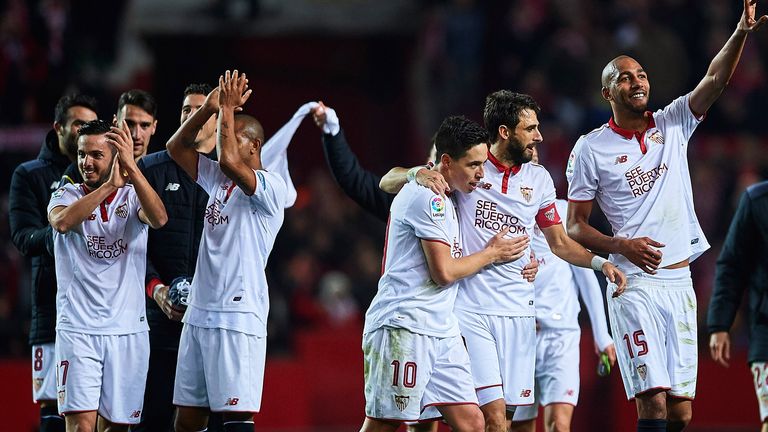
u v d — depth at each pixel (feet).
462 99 200.85
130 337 84.64
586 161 83.97
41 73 171.53
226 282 80.64
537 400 98.02
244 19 208.13
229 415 80.79
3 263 150.00
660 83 188.96
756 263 91.09
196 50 209.77
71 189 84.94
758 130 193.47
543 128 184.34
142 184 80.74
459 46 200.95
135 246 85.10
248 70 216.13
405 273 78.69
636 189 82.99
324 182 188.44
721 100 192.54
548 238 85.66
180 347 81.66
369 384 79.36
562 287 96.58
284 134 98.02
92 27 194.49
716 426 142.31
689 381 83.30
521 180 82.99
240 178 78.43
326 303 163.63
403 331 77.97
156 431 88.22
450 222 79.05
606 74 83.30
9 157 167.73
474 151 78.69
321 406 144.97
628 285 83.35
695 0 197.67
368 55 222.48
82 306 83.71
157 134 202.80
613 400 139.44
